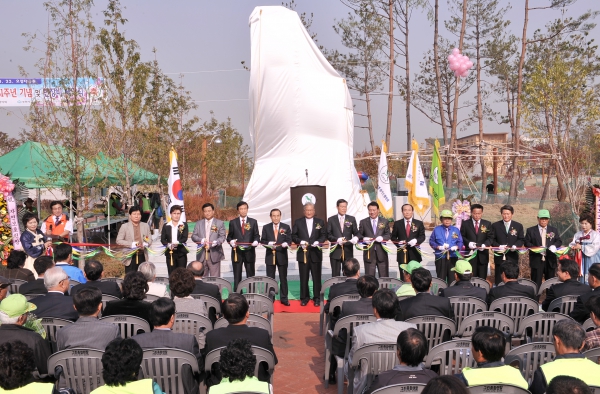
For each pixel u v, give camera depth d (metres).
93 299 4.43
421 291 5.32
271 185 15.97
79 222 12.02
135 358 3.11
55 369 4.04
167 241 8.91
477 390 3.17
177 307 5.16
